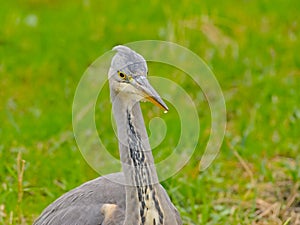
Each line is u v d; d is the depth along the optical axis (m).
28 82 15.83
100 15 18.77
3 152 12.59
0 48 17.09
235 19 17.94
